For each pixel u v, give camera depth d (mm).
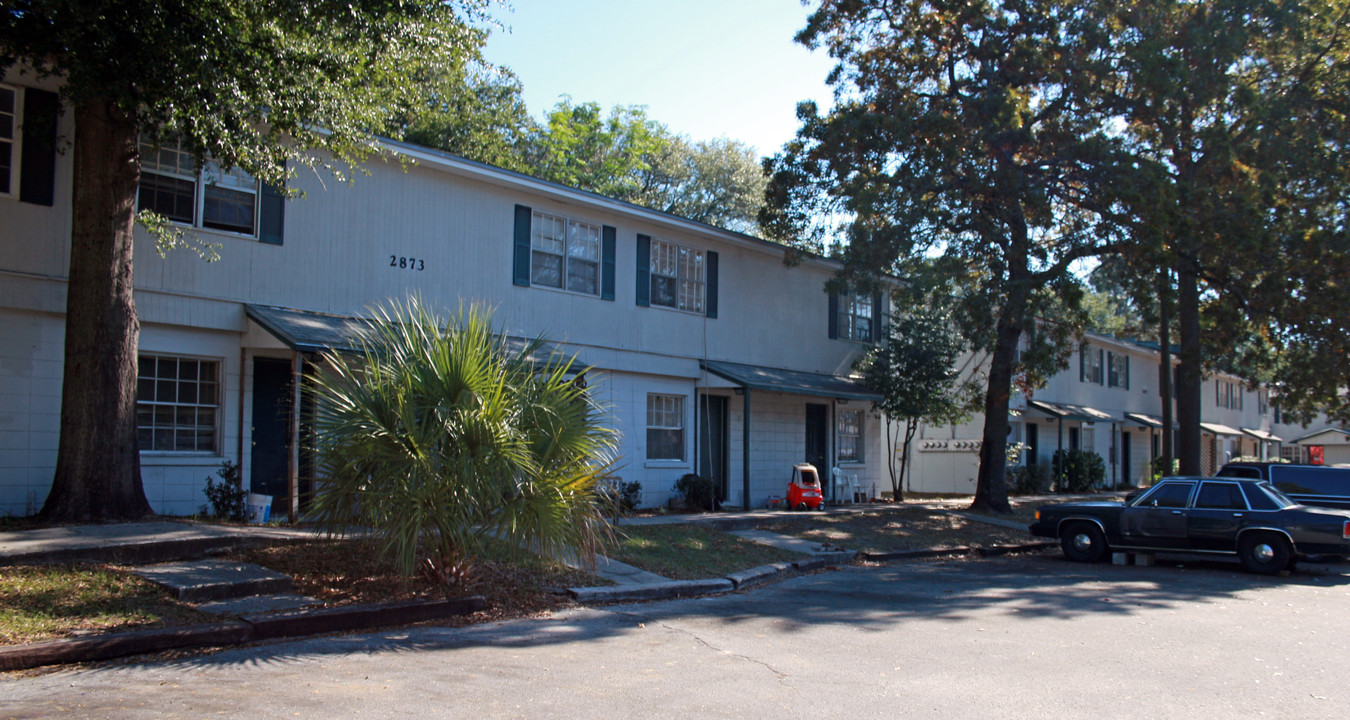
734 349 22109
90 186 11469
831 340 25234
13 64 11586
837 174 20594
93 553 9766
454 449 9586
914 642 8812
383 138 15328
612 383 19016
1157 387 44719
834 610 10758
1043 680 7309
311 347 12703
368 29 12328
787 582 13320
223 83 11445
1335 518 14438
